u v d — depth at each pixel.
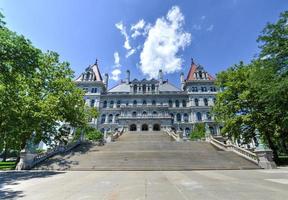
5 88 19.20
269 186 9.39
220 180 11.54
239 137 29.95
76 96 30.30
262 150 19.38
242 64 33.47
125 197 7.52
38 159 21.88
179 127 66.25
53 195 8.03
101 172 16.97
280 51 20.55
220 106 32.28
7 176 14.57
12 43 15.80
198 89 71.81
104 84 76.94
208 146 27.75
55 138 28.92
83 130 34.81
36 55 18.11
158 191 8.54
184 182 10.97
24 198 7.59
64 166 19.94
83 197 7.60
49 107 25.36
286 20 20.39
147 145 28.33
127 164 19.84
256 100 26.50
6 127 23.23
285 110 20.86
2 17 16.78
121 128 56.53
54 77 28.77
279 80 19.77
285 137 28.72
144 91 73.19
